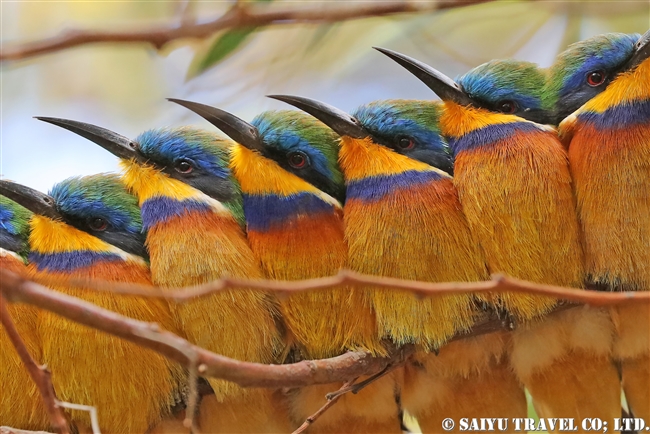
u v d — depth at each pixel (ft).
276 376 7.33
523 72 7.57
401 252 7.52
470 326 7.52
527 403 7.61
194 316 7.50
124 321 7.23
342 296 7.52
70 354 7.50
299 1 7.82
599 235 7.50
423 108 7.58
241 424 7.55
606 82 7.54
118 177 7.58
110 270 7.52
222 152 7.57
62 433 7.29
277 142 7.55
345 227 7.54
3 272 7.19
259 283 7.26
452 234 7.53
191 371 7.25
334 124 7.57
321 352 7.54
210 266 7.51
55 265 7.52
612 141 7.50
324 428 7.58
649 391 7.56
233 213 7.55
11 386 7.52
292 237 7.53
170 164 7.56
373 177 7.55
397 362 7.53
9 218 7.56
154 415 7.53
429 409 7.59
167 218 7.54
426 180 7.54
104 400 7.51
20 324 7.51
